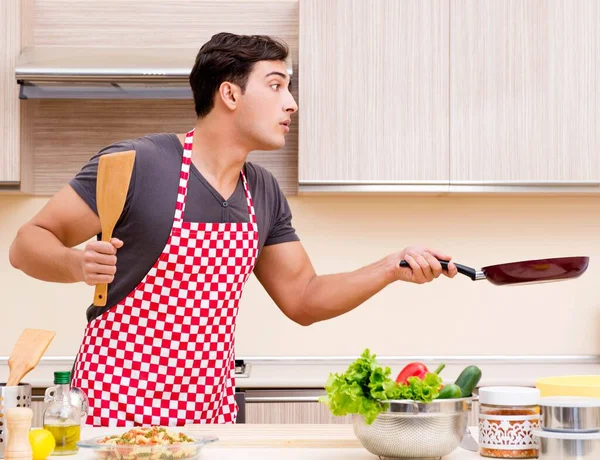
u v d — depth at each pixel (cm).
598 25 278
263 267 182
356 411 108
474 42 278
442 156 278
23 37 281
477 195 307
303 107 277
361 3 278
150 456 107
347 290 166
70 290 304
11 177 273
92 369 158
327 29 278
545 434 108
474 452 123
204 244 162
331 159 277
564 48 278
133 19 303
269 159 306
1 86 274
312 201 308
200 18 304
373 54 277
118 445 107
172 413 160
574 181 277
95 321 161
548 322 308
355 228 308
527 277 138
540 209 310
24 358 124
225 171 167
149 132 305
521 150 278
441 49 278
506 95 278
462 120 278
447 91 278
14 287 302
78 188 159
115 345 159
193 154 166
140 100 305
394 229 308
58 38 303
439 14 278
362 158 277
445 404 109
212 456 119
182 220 161
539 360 305
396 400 108
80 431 129
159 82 271
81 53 278
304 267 180
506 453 116
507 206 310
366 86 277
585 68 278
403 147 277
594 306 308
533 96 278
